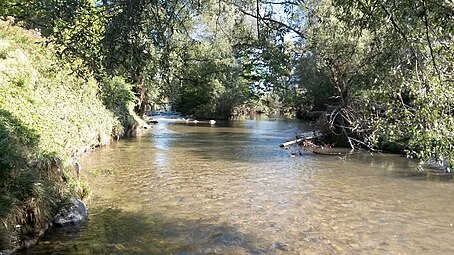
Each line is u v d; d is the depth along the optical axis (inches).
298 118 1784.0
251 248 261.6
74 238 262.8
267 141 879.1
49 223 273.6
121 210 331.3
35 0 156.3
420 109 275.9
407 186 457.1
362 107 502.3
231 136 978.1
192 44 222.4
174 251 250.5
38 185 260.4
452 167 286.0
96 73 158.6
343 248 268.2
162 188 415.2
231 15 217.9
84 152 607.5
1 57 413.1
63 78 542.6
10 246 226.7
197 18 223.8
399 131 369.1
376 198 401.4
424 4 138.3
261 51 178.5
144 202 358.9
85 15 151.6
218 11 215.3
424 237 294.0
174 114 1877.5
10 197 235.8
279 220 322.3
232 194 400.5
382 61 255.3
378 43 230.5
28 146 293.0
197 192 403.2
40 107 397.4
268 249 261.3
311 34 246.2
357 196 408.2
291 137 964.0
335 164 599.2
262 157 652.1
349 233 297.4
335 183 467.5
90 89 673.0
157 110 2150.6
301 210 352.5
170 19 165.8
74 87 589.6
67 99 528.7
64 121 470.0
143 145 759.1
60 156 328.5
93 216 311.6
